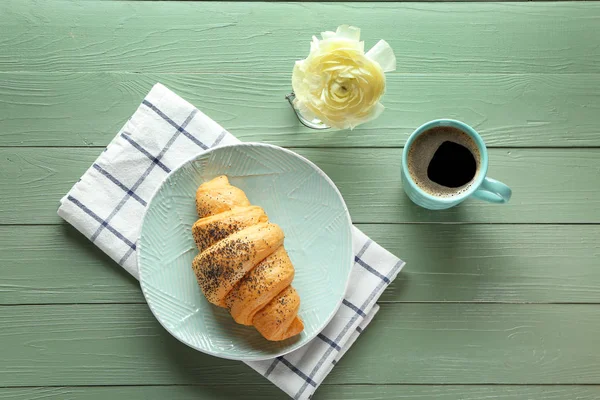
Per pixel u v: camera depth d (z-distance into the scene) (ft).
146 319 2.90
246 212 2.67
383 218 2.93
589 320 2.94
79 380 2.88
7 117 2.91
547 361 2.93
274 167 2.81
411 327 2.93
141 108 2.85
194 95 2.94
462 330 2.93
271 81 2.95
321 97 2.60
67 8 2.94
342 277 2.79
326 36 2.62
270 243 2.62
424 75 2.96
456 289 2.94
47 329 2.88
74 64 2.93
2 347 2.87
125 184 2.84
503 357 2.93
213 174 2.81
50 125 2.92
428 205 2.80
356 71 2.53
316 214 2.83
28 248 2.89
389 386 2.92
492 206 2.94
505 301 2.94
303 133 2.94
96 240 2.81
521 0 2.97
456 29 2.97
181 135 2.86
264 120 2.94
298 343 2.74
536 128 2.96
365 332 2.93
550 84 2.97
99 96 2.93
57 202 2.91
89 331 2.89
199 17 2.95
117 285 2.90
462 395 2.93
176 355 2.90
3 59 2.92
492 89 2.96
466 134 2.73
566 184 2.95
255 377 2.90
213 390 2.90
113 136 2.93
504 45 2.97
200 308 2.79
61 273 2.89
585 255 2.95
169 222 2.79
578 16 2.98
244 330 2.80
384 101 2.95
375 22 2.96
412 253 2.94
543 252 2.95
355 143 2.94
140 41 2.94
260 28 2.95
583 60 2.97
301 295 2.81
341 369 2.92
